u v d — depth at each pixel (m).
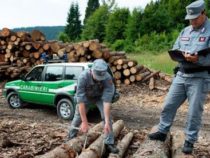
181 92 6.22
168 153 6.70
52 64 12.70
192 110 6.04
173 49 6.17
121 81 18.67
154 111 13.76
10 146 7.55
